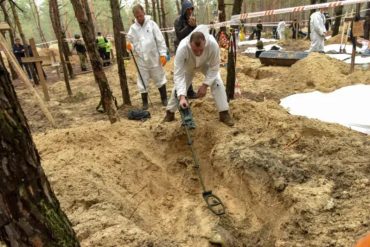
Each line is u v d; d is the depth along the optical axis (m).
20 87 11.86
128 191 4.23
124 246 2.80
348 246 2.67
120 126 5.37
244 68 10.46
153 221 3.97
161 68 7.09
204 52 4.66
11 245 1.41
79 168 4.14
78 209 3.42
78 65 17.61
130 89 9.54
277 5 30.11
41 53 16.62
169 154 5.11
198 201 4.36
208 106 5.73
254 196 3.84
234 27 5.87
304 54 9.95
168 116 5.59
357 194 3.26
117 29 6.95
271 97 7.13
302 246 2.79
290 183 3.58
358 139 4.37
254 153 4.21
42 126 6.86
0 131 1.27
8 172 1.32
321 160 3.95
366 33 12.19
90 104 8.41
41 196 1.45
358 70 7.82
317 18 10.60
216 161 4.48
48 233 1.48
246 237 3.58
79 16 5.03
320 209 3.13
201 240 3.59
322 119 5.39
